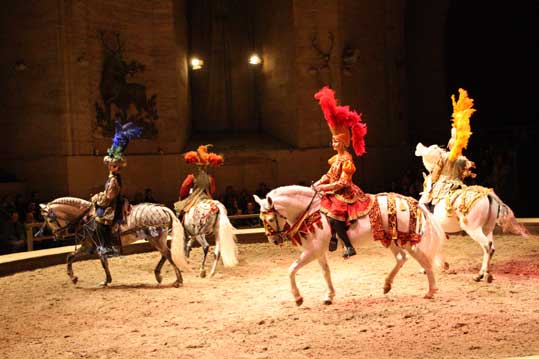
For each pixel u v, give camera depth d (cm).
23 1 1953
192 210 1164
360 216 833
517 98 2417
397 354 623
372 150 2383
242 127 2469
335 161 866
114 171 1060
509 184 2006
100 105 2031
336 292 952
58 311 903
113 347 702
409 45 2577
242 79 2462
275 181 2283
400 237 835
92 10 2002
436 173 1048
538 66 2367
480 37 2483
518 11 2397
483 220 973
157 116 2180
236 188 2255
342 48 2294
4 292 1055
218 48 2438
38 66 1945
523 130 2272
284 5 2309
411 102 2583
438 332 696
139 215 1055
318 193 848
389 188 2191
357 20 2364
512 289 909
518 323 718
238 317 813
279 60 2361
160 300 948
